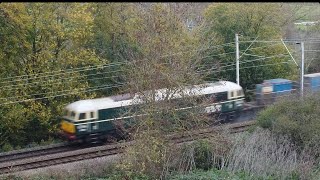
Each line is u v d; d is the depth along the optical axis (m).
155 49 22.38
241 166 22.41
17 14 31.91
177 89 22.33
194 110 22.86
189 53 23.14
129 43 34.22
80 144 29.86
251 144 23.17
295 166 22.25
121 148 23.84
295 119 25.02
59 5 33.66
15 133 33.38
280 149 23.06
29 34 33.06
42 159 25.09
